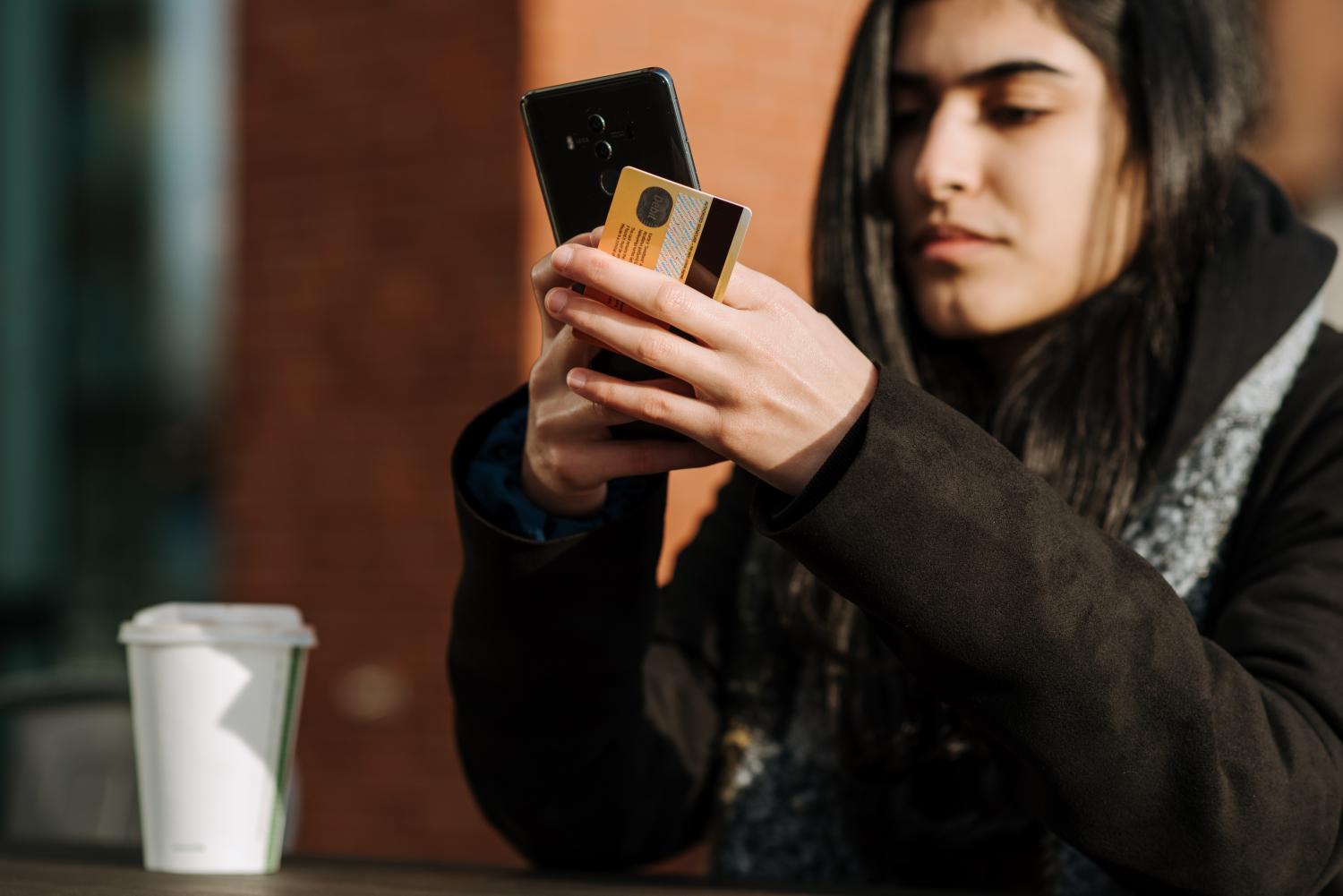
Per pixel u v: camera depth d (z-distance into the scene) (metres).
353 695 3.88
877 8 1.39
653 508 1.11
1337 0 3.53
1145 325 1.36
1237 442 1.29
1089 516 1.33
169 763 1.15
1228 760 0.95
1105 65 1.33
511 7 3.67
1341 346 1.33
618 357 1.00
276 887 1.03
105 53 4.59
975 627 0.92
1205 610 1.28
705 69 3.74
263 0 4.16
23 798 1.94
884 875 1.42
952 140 1.33
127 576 4.49
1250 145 1.51
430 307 3.83
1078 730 0.94
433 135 3.82
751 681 1.48
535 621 1.12
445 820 3.72
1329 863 1.00
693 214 0.92
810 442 0.92
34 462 4.64
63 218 4.64
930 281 1.38
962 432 0.93
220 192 4.34
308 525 4.02
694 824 1.49
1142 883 1.00
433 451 3.82
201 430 4.38
